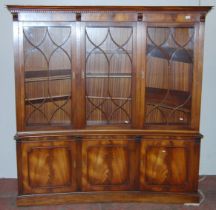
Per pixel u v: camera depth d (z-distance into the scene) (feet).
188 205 10.19
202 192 11.13
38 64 9.70
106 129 9.95
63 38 9.60
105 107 10.08
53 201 10.06
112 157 10.07
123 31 9.64
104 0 11.42
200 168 12.42
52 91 9.91
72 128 9.92
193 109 9.86
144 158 10.08
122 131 9.93
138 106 9.88
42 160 9.88
